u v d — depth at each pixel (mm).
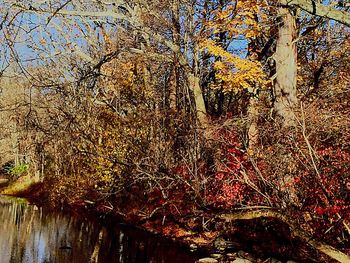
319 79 19141
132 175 18734
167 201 16141
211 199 13570
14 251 14930
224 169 12852
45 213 24641
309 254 10633
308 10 8484
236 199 12000
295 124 11156
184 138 16797
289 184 10438
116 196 22578
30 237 17375
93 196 24594
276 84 13578
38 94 16547
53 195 28719
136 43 20125
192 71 17266
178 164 16781
